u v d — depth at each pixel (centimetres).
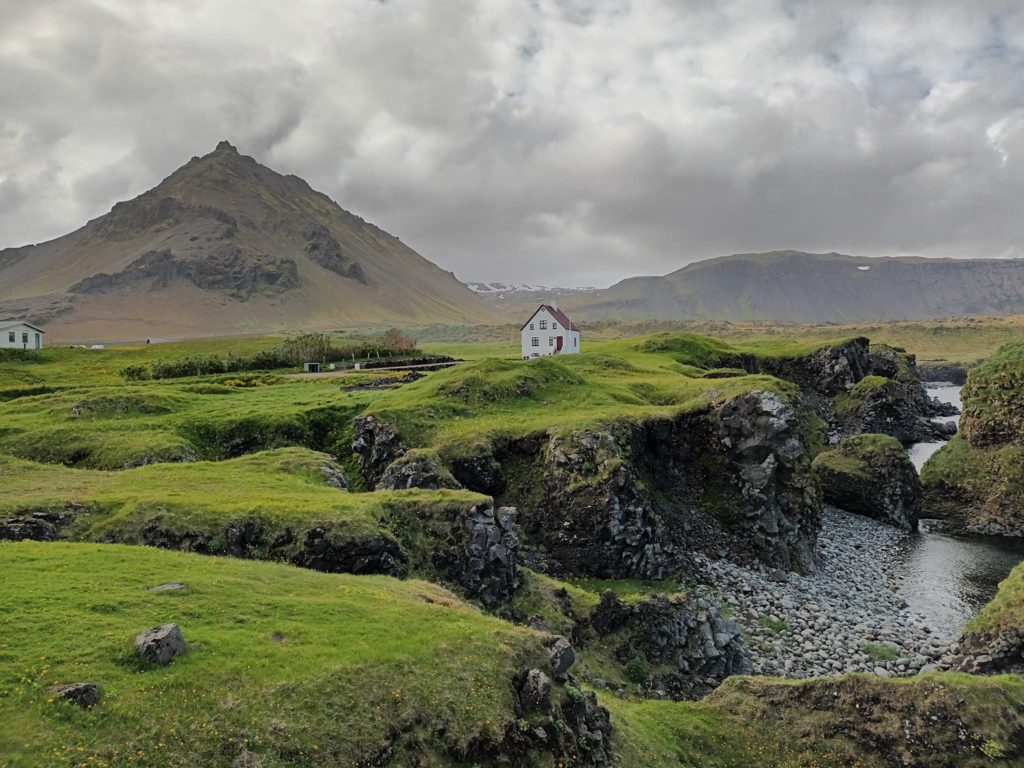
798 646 4572
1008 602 4256
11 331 15025
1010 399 8088
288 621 2464
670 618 4084
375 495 4334
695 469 6444
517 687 2392
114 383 10400
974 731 2983
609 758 2506
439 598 3125
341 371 12269
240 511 3750
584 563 5209
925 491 8488
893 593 5731
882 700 3136
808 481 6366
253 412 7238
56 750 1656
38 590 2403
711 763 2895
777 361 14825
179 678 1988
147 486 4412
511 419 6450
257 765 1809
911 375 16088
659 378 9356
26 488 4238
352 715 2038
